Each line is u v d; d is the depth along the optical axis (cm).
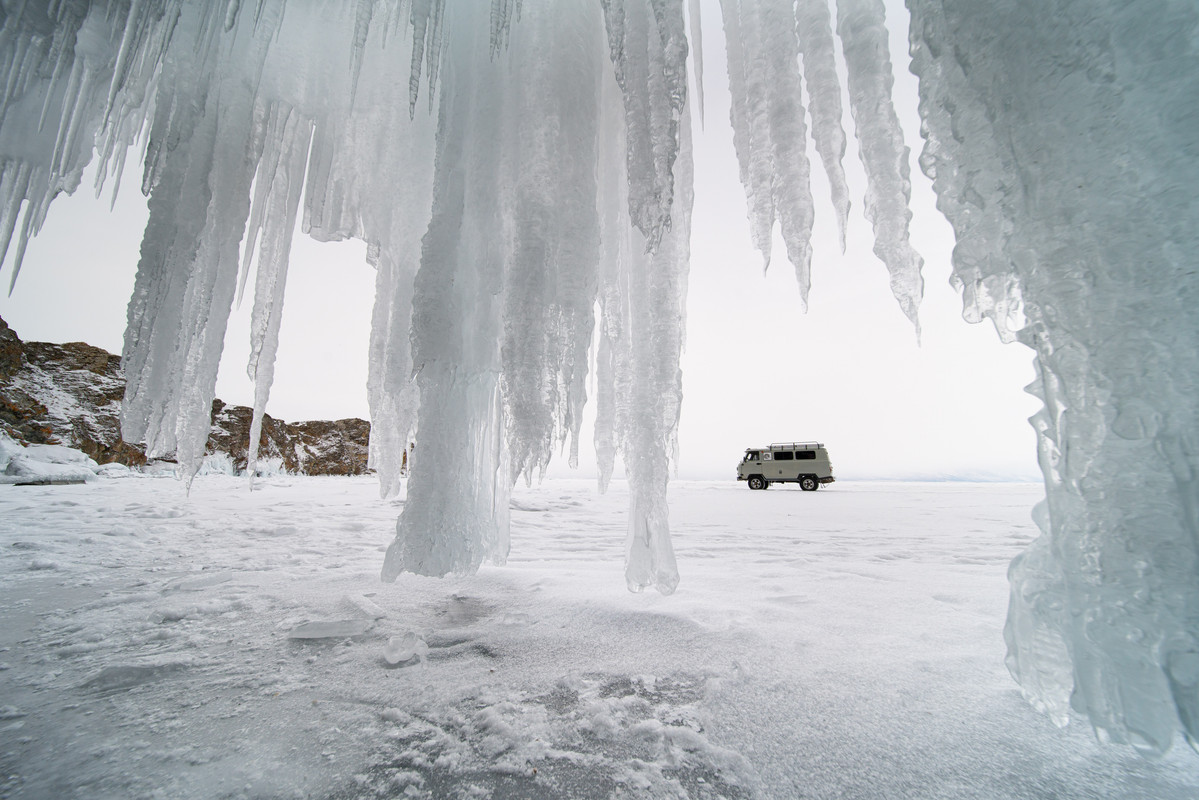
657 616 206
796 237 182
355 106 298
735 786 99
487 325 207
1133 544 99
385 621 203
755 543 430
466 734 119
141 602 231
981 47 120
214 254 270
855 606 223
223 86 268
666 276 201
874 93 168
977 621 202
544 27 211
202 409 308
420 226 264
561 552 378
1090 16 106
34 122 320
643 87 179
